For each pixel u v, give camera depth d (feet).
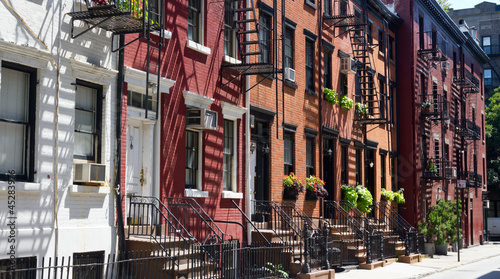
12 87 32.24
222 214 50.31
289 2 64.23
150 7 41.06
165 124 43.80
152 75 42.14
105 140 37.50
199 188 48.03
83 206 35.50
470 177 125.70
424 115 101.40
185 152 46.65
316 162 69.21
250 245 50.21
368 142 85.05
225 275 39.47
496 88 185.98
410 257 75.66
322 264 53.93
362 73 84.64
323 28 72.59
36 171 32.50
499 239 162.20
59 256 33.30
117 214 38.06
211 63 50.01
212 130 49.49
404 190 97.14
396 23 98.89
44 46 33.24
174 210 44.24
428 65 107.14
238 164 53.31
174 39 45.27
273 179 59.16
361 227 70.18
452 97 121.39
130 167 41.34
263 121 58.95
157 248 37.35
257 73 53.11
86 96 37.17
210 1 50.39
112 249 37.29
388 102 91.76
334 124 74.43
